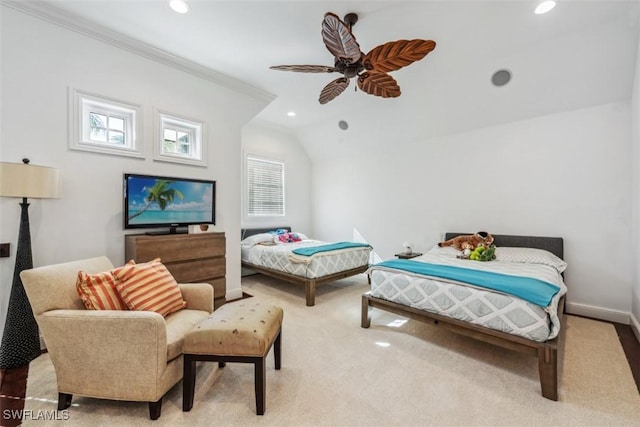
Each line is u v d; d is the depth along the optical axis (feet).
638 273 8.65
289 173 19.35
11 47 7.24
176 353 5.47
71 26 8.00
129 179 9.20
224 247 10.82
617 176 9.82
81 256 8.39
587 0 7.23
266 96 12.84
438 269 8.45
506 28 8.38
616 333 8.86
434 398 5.73
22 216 6.95
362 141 16.99
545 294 6.31
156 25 8.27
